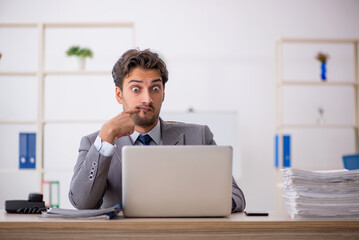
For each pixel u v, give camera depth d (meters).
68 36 4.80
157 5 4.84
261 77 4.89
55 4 4.77
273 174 4.88
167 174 1.55
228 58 4.87
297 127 4.87
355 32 4.98
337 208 1.59
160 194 1.55
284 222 1.52
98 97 4.79
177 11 4.86
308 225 1.52
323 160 4.93
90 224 1.46
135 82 1.89
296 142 4.92
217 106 4.85
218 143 3.97
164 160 1.55
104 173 1.69
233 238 1.50
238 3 4.89
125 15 4.82
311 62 4.92
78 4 4.79
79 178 1.69
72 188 1.70
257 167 4.88
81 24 3.92
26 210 1.75
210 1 4.88
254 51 4.89
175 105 4.83
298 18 4.93
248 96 4.88
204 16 4.87
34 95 4.78
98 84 4.80
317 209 1.58
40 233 1.47
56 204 3.74
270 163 4.88
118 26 3.96
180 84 4.84
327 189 1.59
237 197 1.79
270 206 4.87
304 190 1.59
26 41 4.78
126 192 1.56
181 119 3.96
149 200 1.55
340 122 4.95
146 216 1.56
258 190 4.87
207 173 1.56
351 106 4.95
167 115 3.95
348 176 1.61
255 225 1.50
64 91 4.77
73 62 4.01
